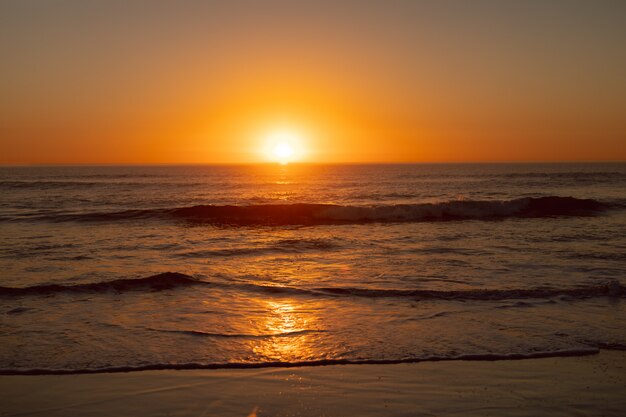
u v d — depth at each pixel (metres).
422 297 9.01
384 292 9.24
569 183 60.88
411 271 11.42
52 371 5.86
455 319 7.75
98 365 6.03
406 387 5.52
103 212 23.34
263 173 122.94
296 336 7.02
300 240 16.31
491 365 6.08
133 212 22.89
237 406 5.10
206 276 10.75
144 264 12.30
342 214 23.30
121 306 8.44
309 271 11.49
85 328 7.31
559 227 19.59
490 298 8.91
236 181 74.25
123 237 17.09
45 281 10.39
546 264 12.07
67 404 5.12
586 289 9.27
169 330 7.24
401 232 18.52
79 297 8.93
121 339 6.87
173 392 5.39
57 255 13.45
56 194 42.94
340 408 5.06
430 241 15.98
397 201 33.78
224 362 6.14
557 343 6.74
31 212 25.33
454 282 10.31
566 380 5.68
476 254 13.55
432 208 23.86
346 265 12.18
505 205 24.88
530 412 4.98
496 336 7.00
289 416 4.90
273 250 14.43
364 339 6.90
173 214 23.16
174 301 8.77
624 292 9.12
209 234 18.20
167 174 115.94
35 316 7.85
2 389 5.42
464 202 24.42
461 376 5.79
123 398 5.25
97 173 124.69
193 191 48.25
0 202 33.34
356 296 9.10
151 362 6.11
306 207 23.36
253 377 5.76
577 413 4.96
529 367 6.03
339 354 6.39
